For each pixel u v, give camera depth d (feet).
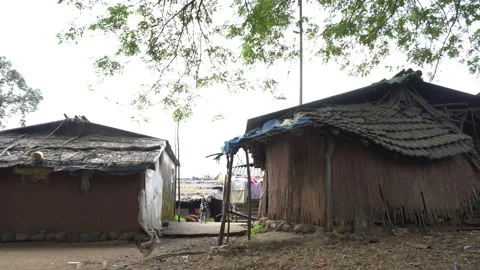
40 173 38.04
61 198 38.75
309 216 27.86
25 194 38.63
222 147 28.43
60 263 26.08
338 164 26.96
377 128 28.50
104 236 37.78
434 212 27.99
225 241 30.91
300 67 51.85
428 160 28.63
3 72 74.54
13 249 33.32
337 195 26.40
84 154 39.81
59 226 38.22
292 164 30.30
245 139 27.17
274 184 33.37
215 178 106.63
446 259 19.38
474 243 22.56
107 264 24.95
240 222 58.08
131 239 37.76
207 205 81.00
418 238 24.64
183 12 19.65
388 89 34.42
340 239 24.91
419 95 35.40
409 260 19.54
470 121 35.91
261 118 35.55
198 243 34.35
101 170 36.78
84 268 23.91
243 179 74.49
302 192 28.96
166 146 49.55
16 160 37.14
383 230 26.14
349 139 27.20
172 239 38.99
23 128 46.52
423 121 32.32
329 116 28.48
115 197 38.91
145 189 40.01
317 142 28.14
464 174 30.40
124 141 45.55
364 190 26.84
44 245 35.63
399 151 25.99
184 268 21.50
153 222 42.91
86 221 38.37
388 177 27.61
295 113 33.09
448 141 29.25
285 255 22.52
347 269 18.72
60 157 38.34
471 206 29.58
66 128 47.55
